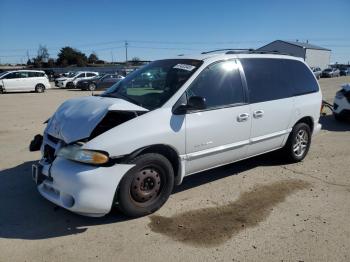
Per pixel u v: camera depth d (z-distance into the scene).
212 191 5.00
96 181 3.72
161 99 4.36
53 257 3.39
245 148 5.20
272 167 6.07
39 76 27.22
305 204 4.64
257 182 5.38
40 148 4.75
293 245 3.65
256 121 5.22
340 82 38.47
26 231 3.85
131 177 3.96
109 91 5.07
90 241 3.67
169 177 4.30
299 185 5.30
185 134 4.35
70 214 4.23
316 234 3.88
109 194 3.81
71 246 3.58
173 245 3.62
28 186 5.06
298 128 6.08
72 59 96.00
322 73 56.84
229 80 4.93
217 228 3.97
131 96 4.64
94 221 4.08
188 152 4.46
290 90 5.88
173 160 4.44
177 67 4.80
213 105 4.68
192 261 3.36
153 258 3.40
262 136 5.40
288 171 5.90
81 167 3.75
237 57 5.16
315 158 6.70
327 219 4.23
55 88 33.75
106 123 4.13
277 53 5.96
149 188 4.18
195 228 3.96
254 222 4.12
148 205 4.19
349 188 5.22
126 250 3.52
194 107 4.23
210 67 4.75
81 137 3.86
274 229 3.97
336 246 3.64
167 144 4.20
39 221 4.06
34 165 4.27
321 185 5.32
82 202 3.71
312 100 6.28
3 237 3.73
